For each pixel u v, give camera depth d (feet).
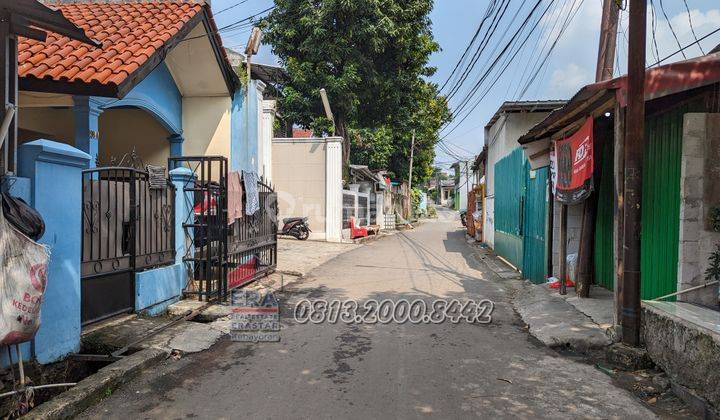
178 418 12.30
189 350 17.39
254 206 28.78
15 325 12.39
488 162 62.49
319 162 61.87
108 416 12.40
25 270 12.64
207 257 23.95
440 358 17.12
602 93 18.89
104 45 24.90
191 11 28.68
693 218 16.51
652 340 15.61
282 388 14.28
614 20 27.53
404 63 71.92
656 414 12.75
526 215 35.50
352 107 66.74
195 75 32.91
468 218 83.25
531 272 33.83
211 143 34.53
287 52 68.59
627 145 16.72
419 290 30.19
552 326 20.49
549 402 13.42
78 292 15.96
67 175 15.25
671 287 18.29
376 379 15.02
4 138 12.57
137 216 20.54
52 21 14.08
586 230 25.31
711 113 16.43
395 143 84.28
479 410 12.85
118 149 34.60
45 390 14.03
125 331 18.06
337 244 58.90
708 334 12.65
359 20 64.18
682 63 16.22
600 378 15.33
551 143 28.40
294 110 67.72
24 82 21.71
